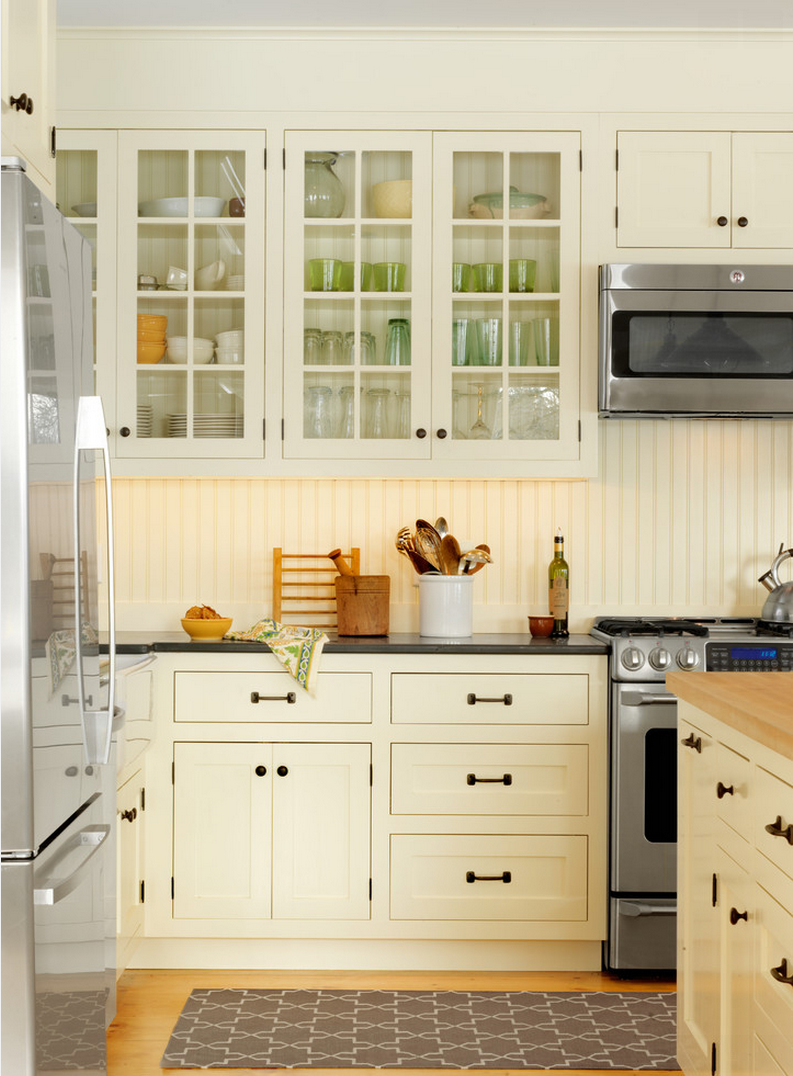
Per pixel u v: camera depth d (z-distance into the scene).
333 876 3.23
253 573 3.75
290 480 3.75
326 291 3.46
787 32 3.42
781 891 1.73
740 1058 1.95
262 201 3.45
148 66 3.43
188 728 3.23
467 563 3.54
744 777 1.94
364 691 3.23
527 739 3.23
